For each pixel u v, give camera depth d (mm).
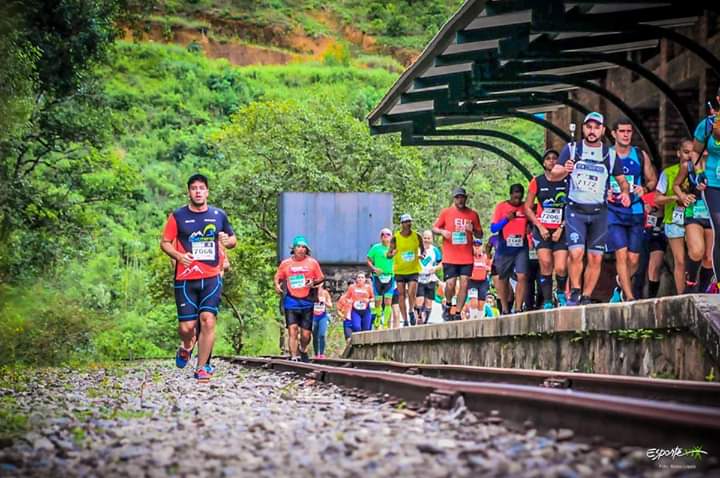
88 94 70438
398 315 48406
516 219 34750
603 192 27125
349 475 11016
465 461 11578
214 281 28922
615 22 33562
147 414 18781
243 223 100250
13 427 16297
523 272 34844
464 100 46344
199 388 26672
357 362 38094
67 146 72625
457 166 118375
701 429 11180
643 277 31297
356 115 162500
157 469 11961
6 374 39594
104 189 74125
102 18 70062
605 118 50969
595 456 11578
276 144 100500
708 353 19312
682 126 42688
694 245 26625
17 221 62062
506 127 150125
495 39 37969
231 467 11734
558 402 13586
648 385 17531
